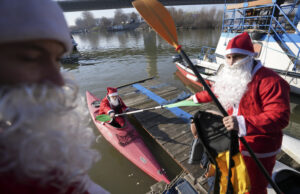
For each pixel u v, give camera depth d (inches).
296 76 226.7
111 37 1438.2
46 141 14.3
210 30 1480.1
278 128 49.4
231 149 50.4
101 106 166.2
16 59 13.0
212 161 58.9
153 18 52.2
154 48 721.6
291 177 80.0
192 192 95.8
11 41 12.0
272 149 56.4
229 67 57.7
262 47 259.3
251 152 51.2
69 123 17.3
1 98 13.0
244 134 49.2
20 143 13.4
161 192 104.7
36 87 14.1
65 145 15.8
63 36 15.2
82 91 337.4
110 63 523.2
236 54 53.8
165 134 165.5
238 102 56.4
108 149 171.6
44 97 14.3
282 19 271.4
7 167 13.4
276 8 260.5
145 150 148.4
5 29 11.5
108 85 359.6
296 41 231.1
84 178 19.7
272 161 58.7
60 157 15.5
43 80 14.8
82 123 20.7
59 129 15.7
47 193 15.3
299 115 224.5
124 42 1003.9
